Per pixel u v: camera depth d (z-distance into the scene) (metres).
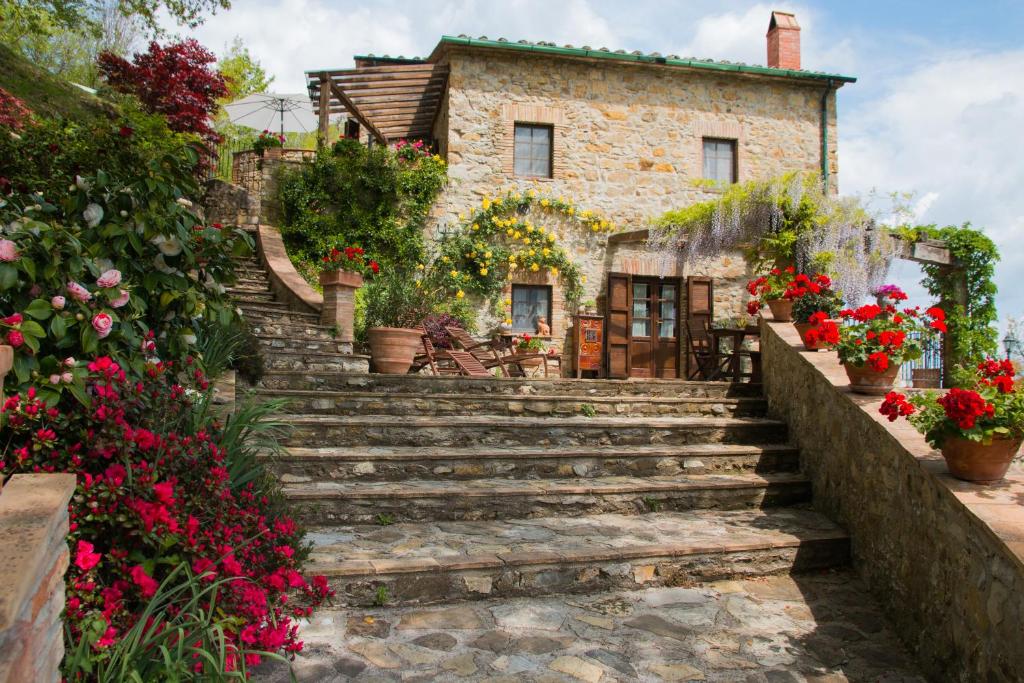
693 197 12.02
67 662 1.85
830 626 3.75
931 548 3.54
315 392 5.84
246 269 10.48
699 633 3.53
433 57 11.98
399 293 8.75
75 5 12.59
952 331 10.12
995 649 2.89
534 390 7.04
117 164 6.16
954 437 3.45
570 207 11.56
